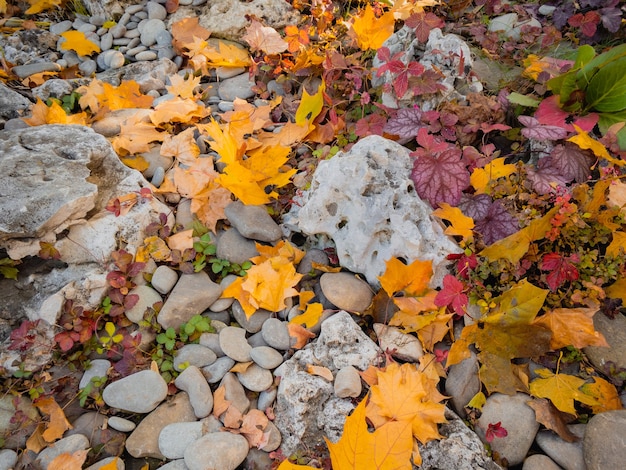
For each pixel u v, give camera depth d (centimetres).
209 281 77
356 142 86
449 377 67
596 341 64
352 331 69
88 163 80
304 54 100
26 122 90
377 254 74
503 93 87
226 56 108
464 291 69
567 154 76
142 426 64
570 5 104
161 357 70
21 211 69
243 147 89
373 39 101
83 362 70
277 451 63
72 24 120
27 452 62
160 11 117
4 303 70
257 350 69
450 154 75
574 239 70
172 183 86
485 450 61
